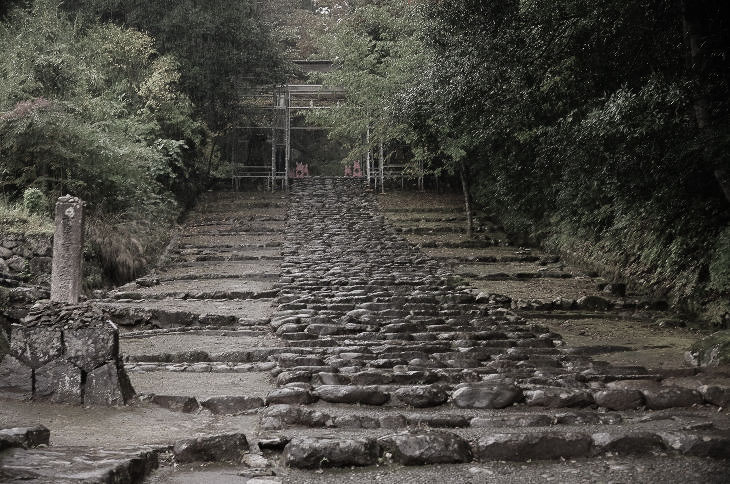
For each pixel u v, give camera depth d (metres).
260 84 30.41
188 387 8.06
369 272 18.70
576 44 12.65
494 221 26.52
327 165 37.53
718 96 11.08
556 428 6.15
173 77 26.44
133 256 19.06
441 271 19.23
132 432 6.03
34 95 20.28
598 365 9.23
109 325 7.01
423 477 5.04
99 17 27.36
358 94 25.86
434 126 21.41
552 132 14.47
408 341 11.02
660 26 11.92
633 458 5.41
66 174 19.45
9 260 15.52
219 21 28.44
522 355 9.90
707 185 13.09
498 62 14.62
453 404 7.07
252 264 20.55
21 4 9.60
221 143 32.22
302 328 11.96
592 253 19.53
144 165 21.88
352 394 7.08
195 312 13.38
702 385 7.48
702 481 4.89
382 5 29.64
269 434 5.80
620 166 12.41
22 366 6.91
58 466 4.38
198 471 5.12
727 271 12.48
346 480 5.00
